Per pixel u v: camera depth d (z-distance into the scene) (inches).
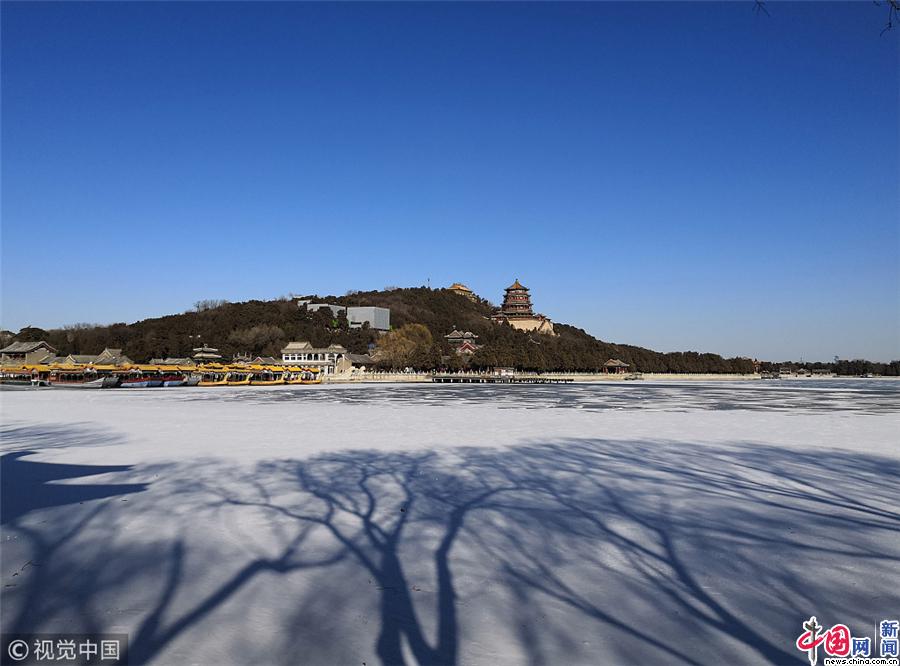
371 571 404.8
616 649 295.9
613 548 455.8
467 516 548.4
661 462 851.4
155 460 846.5
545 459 874.8
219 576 393.1
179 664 280.1
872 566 415.2
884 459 878.4
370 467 799.1
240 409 1882.4
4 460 847.7
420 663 281.4
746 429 1288.1
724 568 411.5
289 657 287.3
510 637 309.0
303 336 6269.7
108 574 395.5
